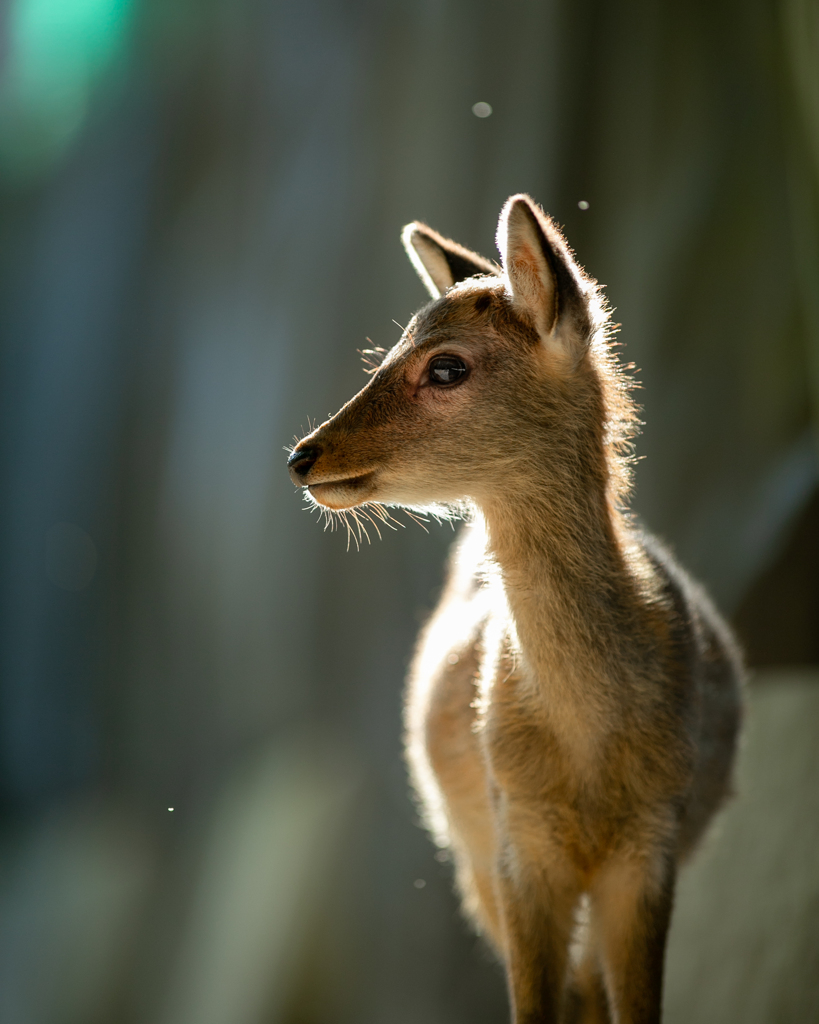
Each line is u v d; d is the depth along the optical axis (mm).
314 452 5285
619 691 5062
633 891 5090
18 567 20344
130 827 18391
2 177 21234
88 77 20516
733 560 11641
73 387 19875
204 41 18938
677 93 14109
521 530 5266
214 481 18000
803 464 11617
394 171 16297
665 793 5066
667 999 8539
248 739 17359
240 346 17875
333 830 15156
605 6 14742
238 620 17594
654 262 13750
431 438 5254
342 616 16219
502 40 15469
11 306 20875
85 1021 16312
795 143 11797
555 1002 5242
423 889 14398
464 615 6512
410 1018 13992
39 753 20141
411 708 7031
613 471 5516
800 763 8336
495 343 5238
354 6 17203
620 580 5223
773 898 7961
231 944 15250
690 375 13195
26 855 19031
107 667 19469
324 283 16797
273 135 18047
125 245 19641
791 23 11391
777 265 12766
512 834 5258
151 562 18906
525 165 15102
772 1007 7508
